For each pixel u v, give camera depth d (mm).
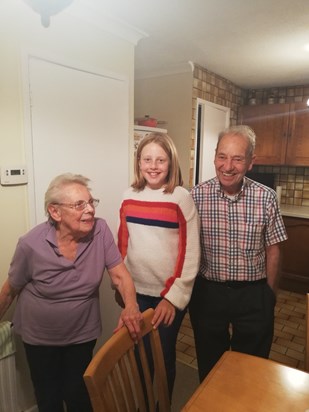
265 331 1454
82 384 1337
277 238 1447
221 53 2662
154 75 3205
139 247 1334
